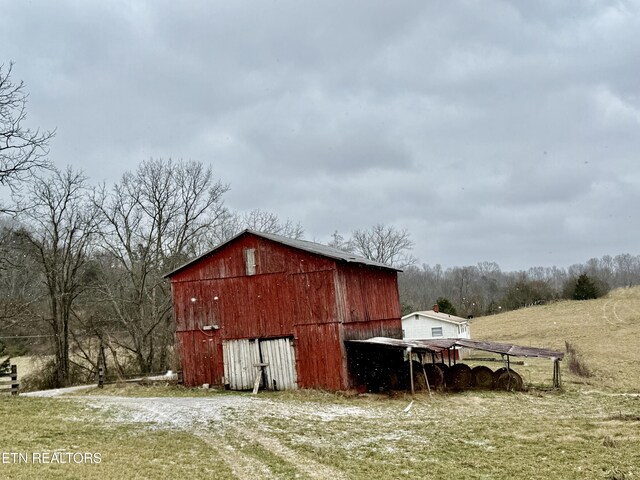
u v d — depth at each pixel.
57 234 43.38
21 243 41.84
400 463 15.98
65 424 19.80
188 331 31.47
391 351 31.77
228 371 30.36
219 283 31.05
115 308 46.84
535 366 42.12
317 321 28.84
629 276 163.50
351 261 29.52
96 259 48.25
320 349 28.67
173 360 45.09
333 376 28.28
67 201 43.97
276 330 29.61
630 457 16.33
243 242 30.78
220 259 31.17
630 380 33.28
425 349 29.66
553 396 28.22
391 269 35.66
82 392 31.42
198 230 50.19
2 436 17.23
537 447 17.67
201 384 30.88
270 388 29.48
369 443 18.33
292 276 29.59
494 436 19.25
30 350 47.84
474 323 80.81
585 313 79.00
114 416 21.70
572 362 38.72
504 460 16.22
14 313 41.00
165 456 15.99
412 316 50.25
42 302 47.16
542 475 14.74
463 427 20.78
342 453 17.03
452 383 31.34
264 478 14.31
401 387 30.97
